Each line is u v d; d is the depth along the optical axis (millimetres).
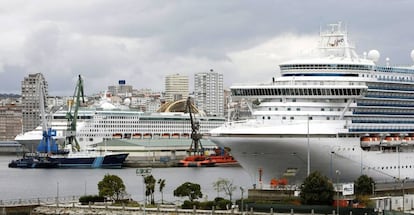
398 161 197625
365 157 186875
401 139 196250
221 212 164750
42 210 184625
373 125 188250
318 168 182375
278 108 181500
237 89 187125
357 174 187250
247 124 183375
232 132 181500
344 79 183000
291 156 179250
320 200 166500
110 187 195000
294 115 179875
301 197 169125
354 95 180375
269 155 180625
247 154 183125
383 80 189750
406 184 192375
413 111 199750
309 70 184000
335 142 178875
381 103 190750
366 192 176500
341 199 168375
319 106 179750
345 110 181000
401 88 195375
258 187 187375
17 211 188875
